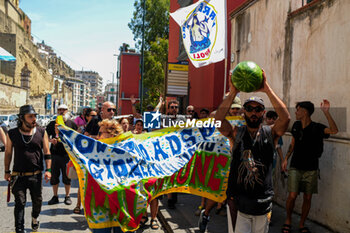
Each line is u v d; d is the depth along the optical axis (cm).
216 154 448
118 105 4659
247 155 284
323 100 466
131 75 4044
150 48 2880
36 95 5181
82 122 983
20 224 437
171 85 1427
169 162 429
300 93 571
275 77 666
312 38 539
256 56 761
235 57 895
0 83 3238
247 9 817
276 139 288
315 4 529
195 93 1384
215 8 634
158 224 532
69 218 551
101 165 362
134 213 358
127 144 392
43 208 608
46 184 820
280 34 648
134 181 363
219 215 570
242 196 286
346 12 455
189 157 441
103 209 351
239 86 272
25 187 448
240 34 862
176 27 1912
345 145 442
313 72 534
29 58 4781
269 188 285
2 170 984
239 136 291
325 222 480
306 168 457
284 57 631
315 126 458
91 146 368
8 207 601
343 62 458
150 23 3116
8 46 4103
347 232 433
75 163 365
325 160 485
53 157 630
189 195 728
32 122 445
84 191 356
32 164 448
